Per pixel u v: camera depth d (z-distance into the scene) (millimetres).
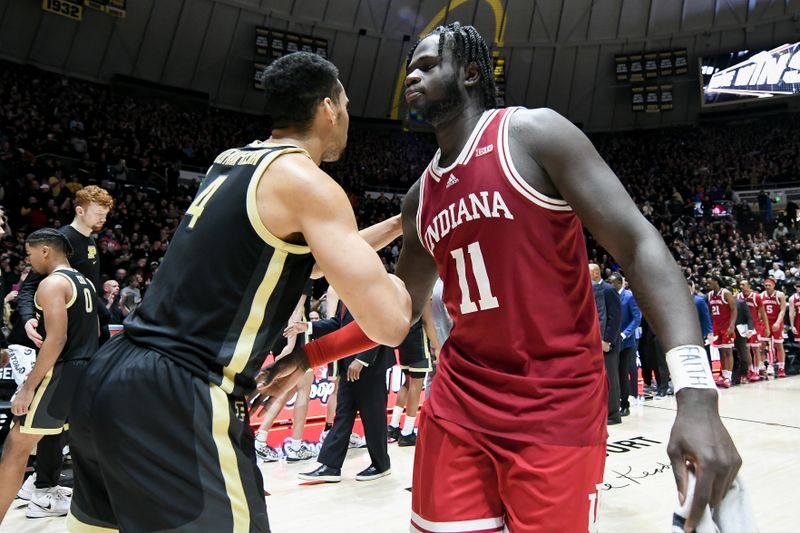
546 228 1302
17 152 12727
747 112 21812
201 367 1244
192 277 1285
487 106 1493
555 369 1279
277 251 1296
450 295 1460
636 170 22328
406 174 21531
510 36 21219
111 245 10609
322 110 1467
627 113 22938
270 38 19078
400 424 5836
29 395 2939
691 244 17391
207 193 1371
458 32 1458
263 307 1305
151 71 18109
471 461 1326
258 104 19984
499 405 1277
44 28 16031
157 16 17453
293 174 1273
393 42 20516
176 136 17484
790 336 11195
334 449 4176
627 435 5504
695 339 1014
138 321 1323
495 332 1334
